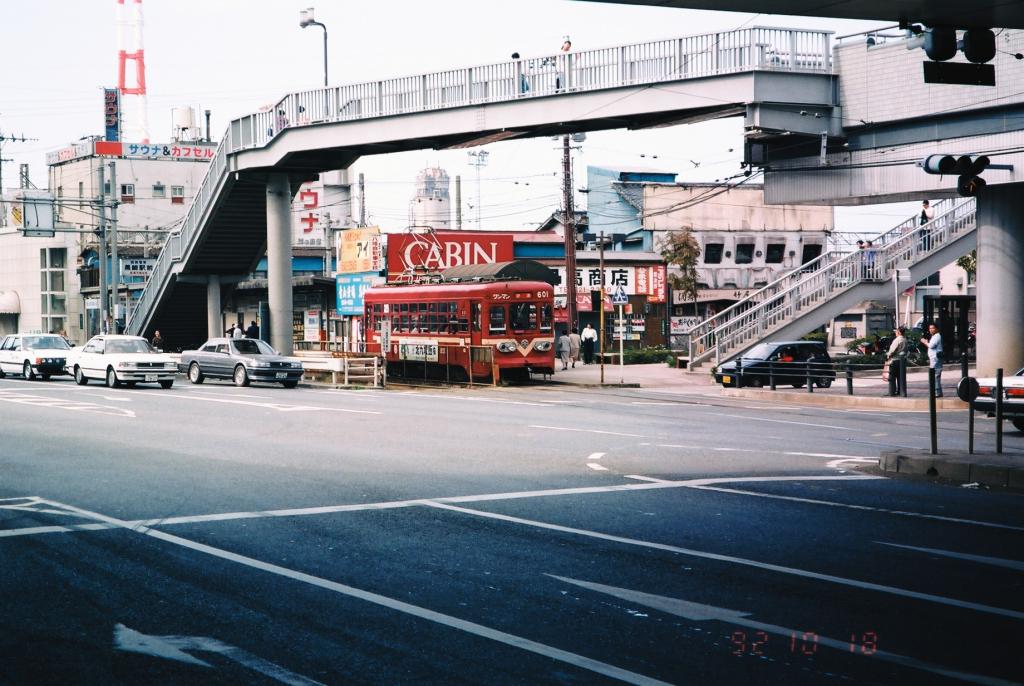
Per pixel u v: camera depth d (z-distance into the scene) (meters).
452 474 14.34
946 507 11.77
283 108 39.34
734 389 32.97
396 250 49.41
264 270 73.50
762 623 7.09
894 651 6.46
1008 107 27.44
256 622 7.09
